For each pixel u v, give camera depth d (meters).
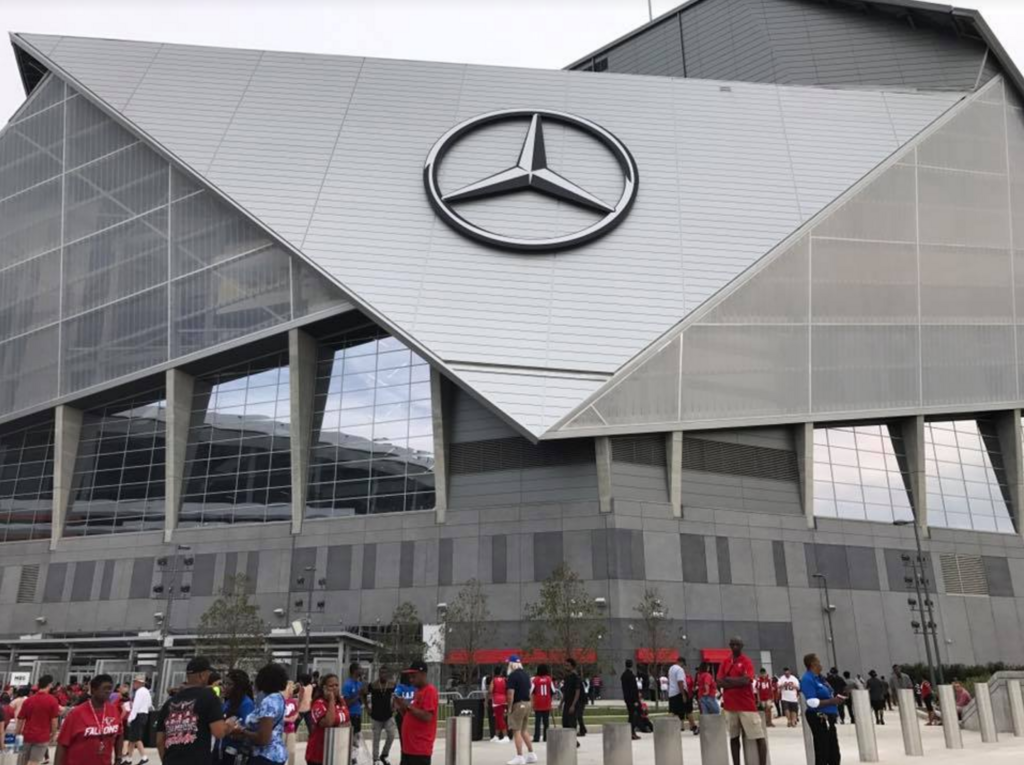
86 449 53.50
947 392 46.88
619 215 46.41
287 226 46.53
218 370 51.78
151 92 53.28
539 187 47.66
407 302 43.28
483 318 42.75
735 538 42.62
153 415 52.94
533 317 42.81
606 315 43.03
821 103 53.12
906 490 46.66
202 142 50.56
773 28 63.31
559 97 53.16
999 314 48.56
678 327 42.72
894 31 59.50
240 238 49.41
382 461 46.66
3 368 55.03
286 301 47.91
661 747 11.51
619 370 41.38
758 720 12.08
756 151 50.38
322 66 54.59
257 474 48.81
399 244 45.66
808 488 44.44
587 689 35.31
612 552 40.22
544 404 40.25
